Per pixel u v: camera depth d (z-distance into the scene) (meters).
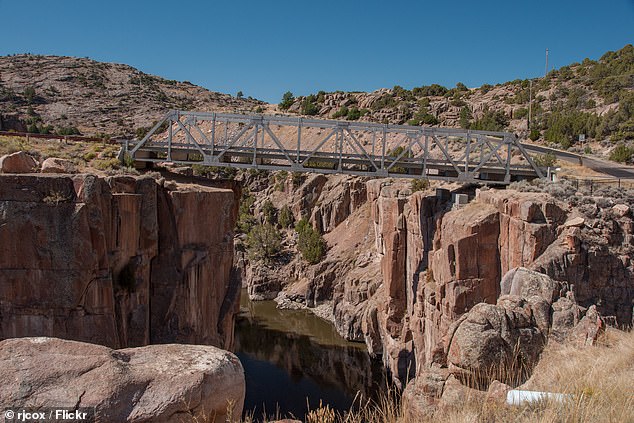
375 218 65.44
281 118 41.59
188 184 36.72
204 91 190.50
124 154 40.06
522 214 28.42
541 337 13.41
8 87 146.38
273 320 65.69
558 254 26.91
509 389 10.76
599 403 8.45
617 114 80.81
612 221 27.92
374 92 136.62
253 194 97.62
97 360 6.62
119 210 28.06
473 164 44.09
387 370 46.59
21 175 25.44
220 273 34.44
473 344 12.84
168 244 31.66
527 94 114.25
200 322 32.28
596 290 26.66
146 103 150.88
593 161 58.16
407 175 41.56
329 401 42.66
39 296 25.42
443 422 9.95
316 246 75.75
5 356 6.40
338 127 41.53
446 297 31.80
